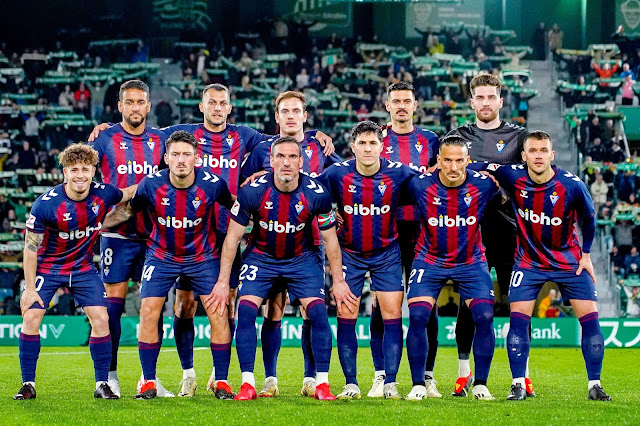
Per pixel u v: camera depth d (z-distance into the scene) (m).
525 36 26.17
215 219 7.17
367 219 6.97
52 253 6.86
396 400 6.71
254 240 6.92
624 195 19.86
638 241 19.39
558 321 14.30
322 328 6.81
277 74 23.31
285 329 13.95
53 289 6.91
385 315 7.01
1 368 9.70
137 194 6.84
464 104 22.72
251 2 25.64
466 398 6.90
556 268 6.96
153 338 6.91
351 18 25.81
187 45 24.44
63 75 22.73
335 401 6.64
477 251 6.98
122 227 7.37
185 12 25.41
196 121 22.31
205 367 10.33
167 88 24.00
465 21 25.83
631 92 23.39
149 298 6.85
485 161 7.70
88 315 6.93
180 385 8.33
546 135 6.76
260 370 9.79
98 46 23.97
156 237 6.93
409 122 7.73
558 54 24.42
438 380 8.88
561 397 7.09
